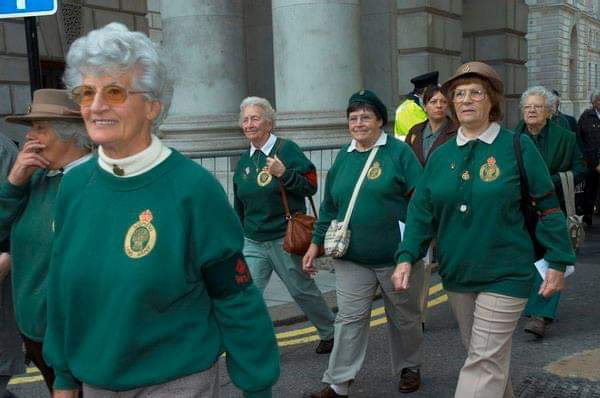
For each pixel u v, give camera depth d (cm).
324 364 475
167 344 180
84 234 181
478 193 296
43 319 264
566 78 5041
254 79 1222
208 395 189
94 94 177
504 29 1407
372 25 1139
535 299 514
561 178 520
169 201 177
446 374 447
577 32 5197
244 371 190
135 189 179
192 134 1041
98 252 179
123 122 177
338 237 380
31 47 431
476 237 298
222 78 1051
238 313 188
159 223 175
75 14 1277
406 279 315
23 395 436
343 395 392
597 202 1072
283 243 462
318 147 817
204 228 179
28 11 418
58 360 194
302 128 884
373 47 1142
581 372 441
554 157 525
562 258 294
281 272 480
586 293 650
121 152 183
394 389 425
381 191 377
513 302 296
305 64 885
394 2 1133
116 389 179
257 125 466
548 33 4903
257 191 468
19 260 267
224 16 1050
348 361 388
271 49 1204
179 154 186
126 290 174
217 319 191
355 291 387
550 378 431
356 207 382
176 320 180
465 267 303
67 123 262
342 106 895
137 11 1432
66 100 261
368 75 1148
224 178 923
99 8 1334
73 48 179
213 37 1043
